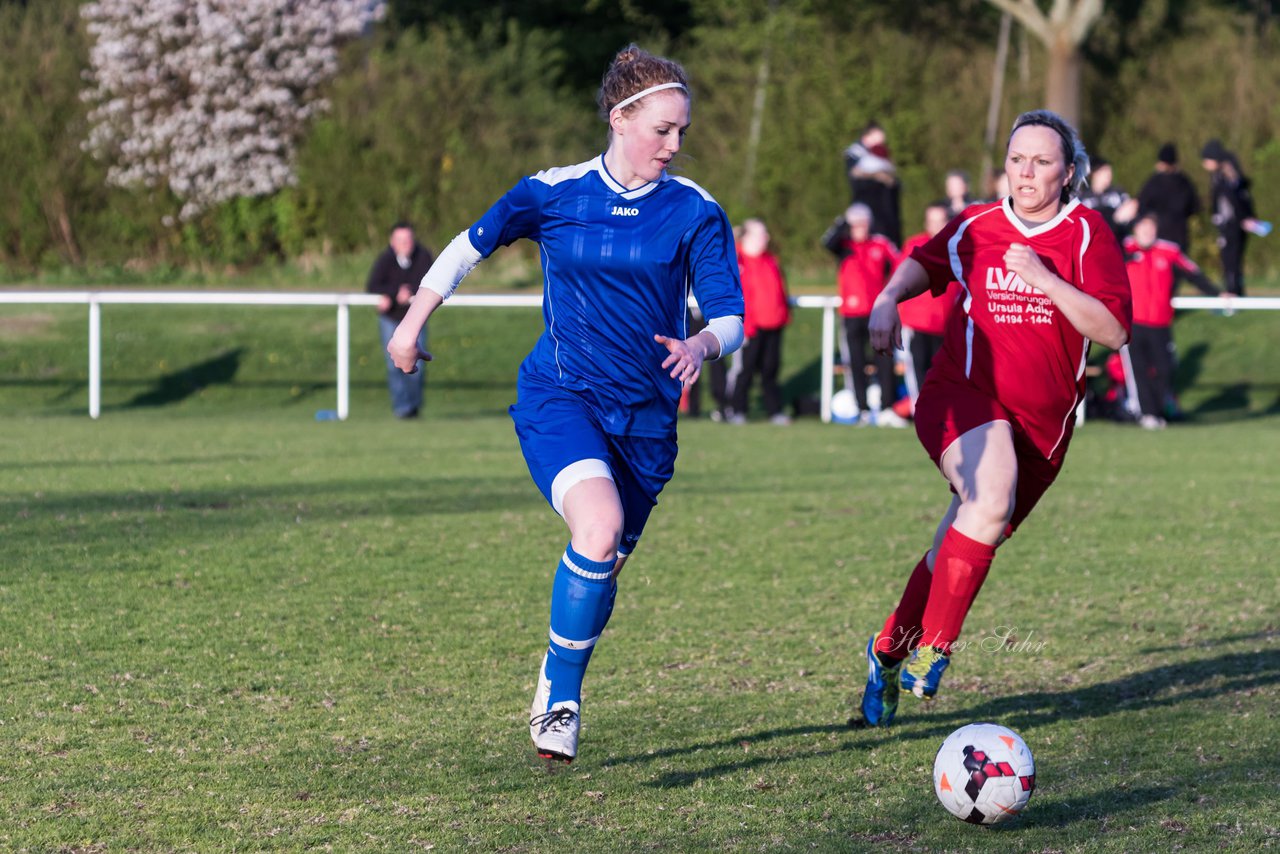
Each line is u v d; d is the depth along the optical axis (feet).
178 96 259.60
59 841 38.70
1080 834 40.24
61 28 264.93
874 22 299.38
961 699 55.77
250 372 184.85
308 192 256.32
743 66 288.30
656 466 45.24
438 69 274.98
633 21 341.41
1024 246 45.93
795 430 150.20
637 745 48.83
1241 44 285.02
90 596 68.23
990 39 309.42
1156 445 139.33
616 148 43.62
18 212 248.52
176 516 89.20
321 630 63.52
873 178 164.96
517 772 45.60
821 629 65.98
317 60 263.90
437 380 186.80
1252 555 84.74
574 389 43.91
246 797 42.65
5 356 183.21
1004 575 78.84
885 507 100.22
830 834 40.27
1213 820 41.24
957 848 39.17
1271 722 51.85
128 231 253.03
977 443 47.37
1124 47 291.38
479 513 93.76
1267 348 192.03
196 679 55.47
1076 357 48.57
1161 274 157.28
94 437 134.21
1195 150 264.52
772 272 157.79
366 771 45.37
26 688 53.57
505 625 65.26
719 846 39.22
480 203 257.55
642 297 43.45
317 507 94.12
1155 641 64.85
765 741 49.62
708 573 77.82
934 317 151.94
